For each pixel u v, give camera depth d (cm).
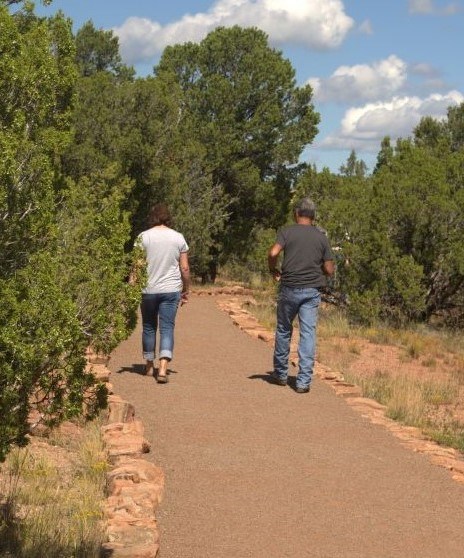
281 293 1021
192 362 1164
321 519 591
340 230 2083
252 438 799
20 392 474
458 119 3728
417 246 2044
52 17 570
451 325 2111
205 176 2991
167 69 3216
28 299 461
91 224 593
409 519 601
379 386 1168
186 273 1010
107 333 568
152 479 647
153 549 502
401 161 2214
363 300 1942
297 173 3284
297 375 1036
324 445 791
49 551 500
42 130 514
